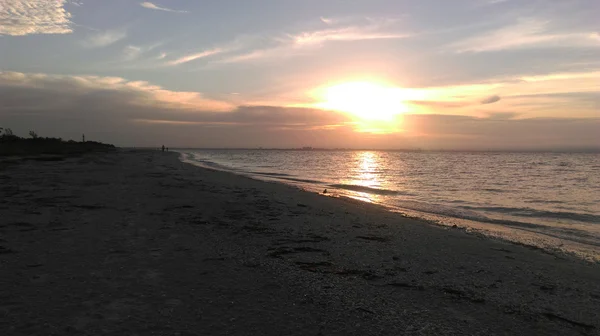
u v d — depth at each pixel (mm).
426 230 10289
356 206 14531
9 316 3941
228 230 8938
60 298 4480
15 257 6031
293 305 4637
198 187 18531
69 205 11312
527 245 9094
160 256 6477
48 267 5609
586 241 9961
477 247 8555
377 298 5043
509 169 53000
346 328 4066
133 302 4461
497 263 7250
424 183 28750
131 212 10672
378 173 41375
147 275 5457
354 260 6887
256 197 15594
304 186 23688
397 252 7676
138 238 7676
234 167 48500
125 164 36812
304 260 6695
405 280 5891
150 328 3807
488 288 5734
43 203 11492
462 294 5391
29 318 3912
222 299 4707
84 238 7457
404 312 4621
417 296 5219
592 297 5555
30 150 49969
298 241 8156
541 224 12477
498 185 27812
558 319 4684
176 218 10125
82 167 28922
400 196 20125
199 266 6027
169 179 22359
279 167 52438
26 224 8500
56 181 18047
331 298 4941
